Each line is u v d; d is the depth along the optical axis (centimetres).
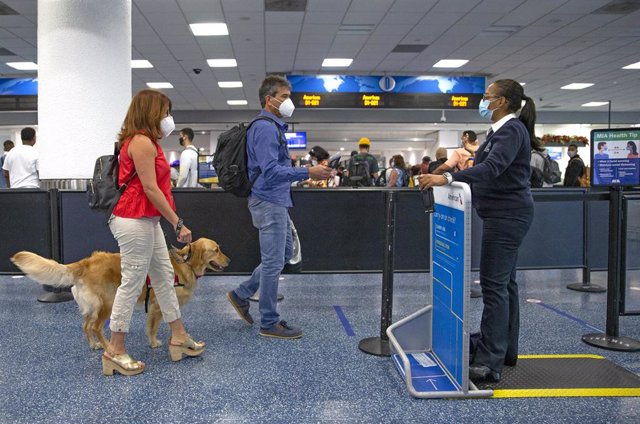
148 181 280
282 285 564
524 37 1095
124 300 291
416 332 330
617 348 343
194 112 2131
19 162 626
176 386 282
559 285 566
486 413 250
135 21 974
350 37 1096
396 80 1363
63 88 507
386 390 277
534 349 348
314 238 493
